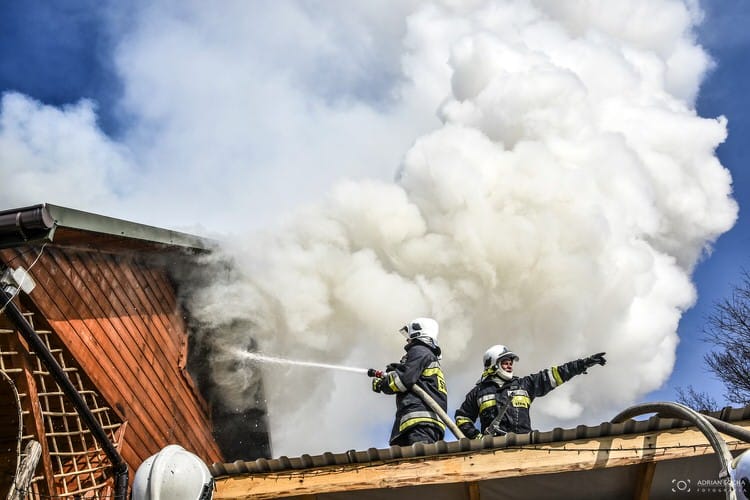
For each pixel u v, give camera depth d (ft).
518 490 16.56
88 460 20.54
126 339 22.34
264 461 15.69
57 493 19.47
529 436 15.06
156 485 10.94
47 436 19.54
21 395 18.53
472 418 19.08
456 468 15.23
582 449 14.97
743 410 14.60
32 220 16.57
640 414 15.23
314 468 15.81
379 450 15.38
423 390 18.51
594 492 16.55
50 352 18.08
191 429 26.11
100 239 20.25
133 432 22.07
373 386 18.78
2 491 19.44
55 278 19.33
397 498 16.55
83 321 20.30
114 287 22.09
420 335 19.31
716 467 16.10
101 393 20.68
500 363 18.89
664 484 16.52
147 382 23.27
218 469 15.94
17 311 17.26
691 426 14.85
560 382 18.69
